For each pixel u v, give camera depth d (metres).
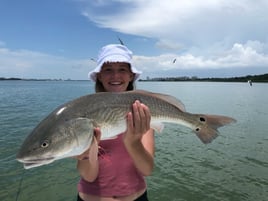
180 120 0.80
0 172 2.02
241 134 3.36
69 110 0.67
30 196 1.70
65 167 2.15
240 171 2.13
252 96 10.10
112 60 0.83
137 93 0.75
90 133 0.66
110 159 0.80
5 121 4.12
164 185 1.86
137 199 0.81
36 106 6.27
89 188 0.81
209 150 2.66
